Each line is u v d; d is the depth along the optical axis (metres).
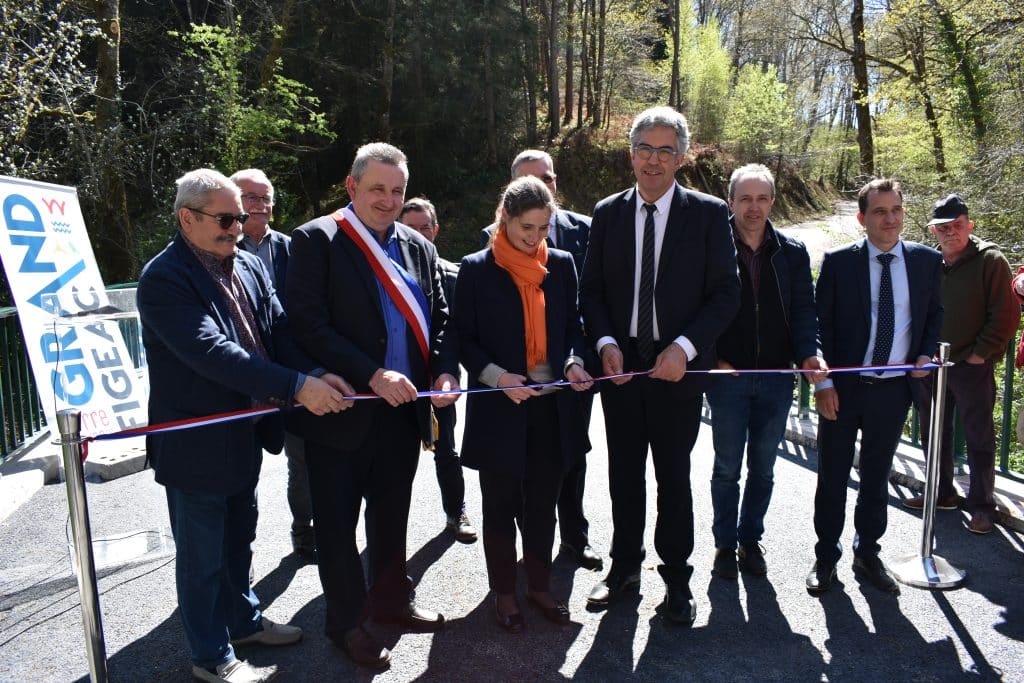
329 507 2.84
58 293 4.47
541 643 3.04
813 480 5.03
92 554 2.30
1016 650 2.96
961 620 3.18
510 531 3.12
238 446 2.64
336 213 2.93
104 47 11.91
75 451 2.24
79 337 4.54
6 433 5.20
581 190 26.75
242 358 2.50
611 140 28.55
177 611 3.34
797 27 21.44
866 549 3.53
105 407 4.62
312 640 3.08
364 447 2.89
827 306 3.57
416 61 21.52
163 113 16.12
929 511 3.57
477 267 3.09
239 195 2.64
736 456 3.62
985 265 3.93
